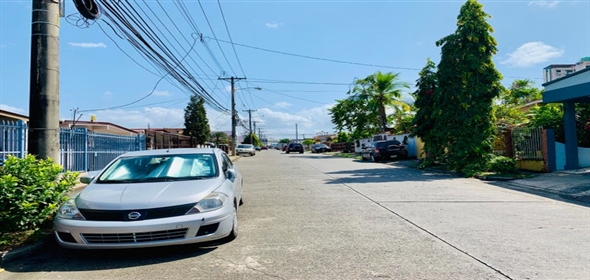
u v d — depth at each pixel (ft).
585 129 54.19
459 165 52.70
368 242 18.07
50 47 21.77
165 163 20.90
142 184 18.30
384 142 86.74
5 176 17.02
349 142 153.17
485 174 47.44
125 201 16.03
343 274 13.98
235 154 135.64
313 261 15.47
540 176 44.47
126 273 14.47
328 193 34.24
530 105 79.66
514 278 13.34
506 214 24.25
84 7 25.45
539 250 16.49
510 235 19.02
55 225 16.06
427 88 63.05
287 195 33.35
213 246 17.70
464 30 53.16
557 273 13.78
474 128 52.21
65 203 17.08
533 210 25.62
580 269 14.15
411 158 91.40
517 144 53.26
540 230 20.01
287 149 185.57
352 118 138.92
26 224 17.81
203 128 192.75
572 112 49.32
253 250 17.04
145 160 21.21
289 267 14.82
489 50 53.26
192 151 22.41
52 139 21.66
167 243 15.61
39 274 14.60
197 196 16.81
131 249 17.31
